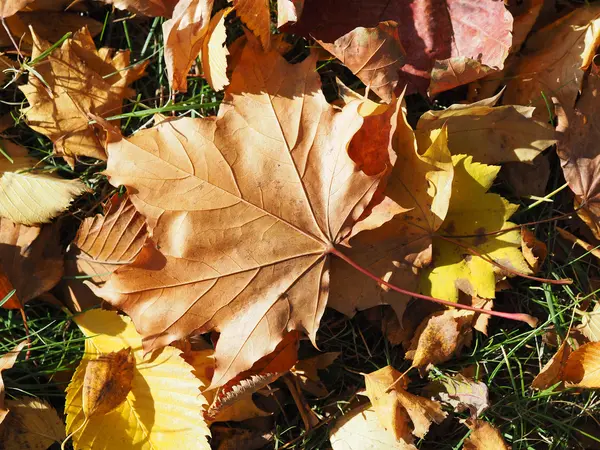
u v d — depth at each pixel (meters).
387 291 0.33
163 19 0.36
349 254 0.33
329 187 0.32
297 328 0.32
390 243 0.33
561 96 0.35
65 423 0.34
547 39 0.36
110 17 0.36
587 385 0.34
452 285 0.33
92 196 0.36
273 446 0.35
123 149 0.31
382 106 0.32
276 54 0.32
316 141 0.32
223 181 0.31
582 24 0.35
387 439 0.33
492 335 0.36
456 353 0.35
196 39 0.32
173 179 0.31
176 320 0.31
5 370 0.34
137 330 0.31
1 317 0.35
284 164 0.32
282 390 0.35
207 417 0.33
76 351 0.35
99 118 0.31
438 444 0.35
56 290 0.35
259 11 0.31
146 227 0.34
